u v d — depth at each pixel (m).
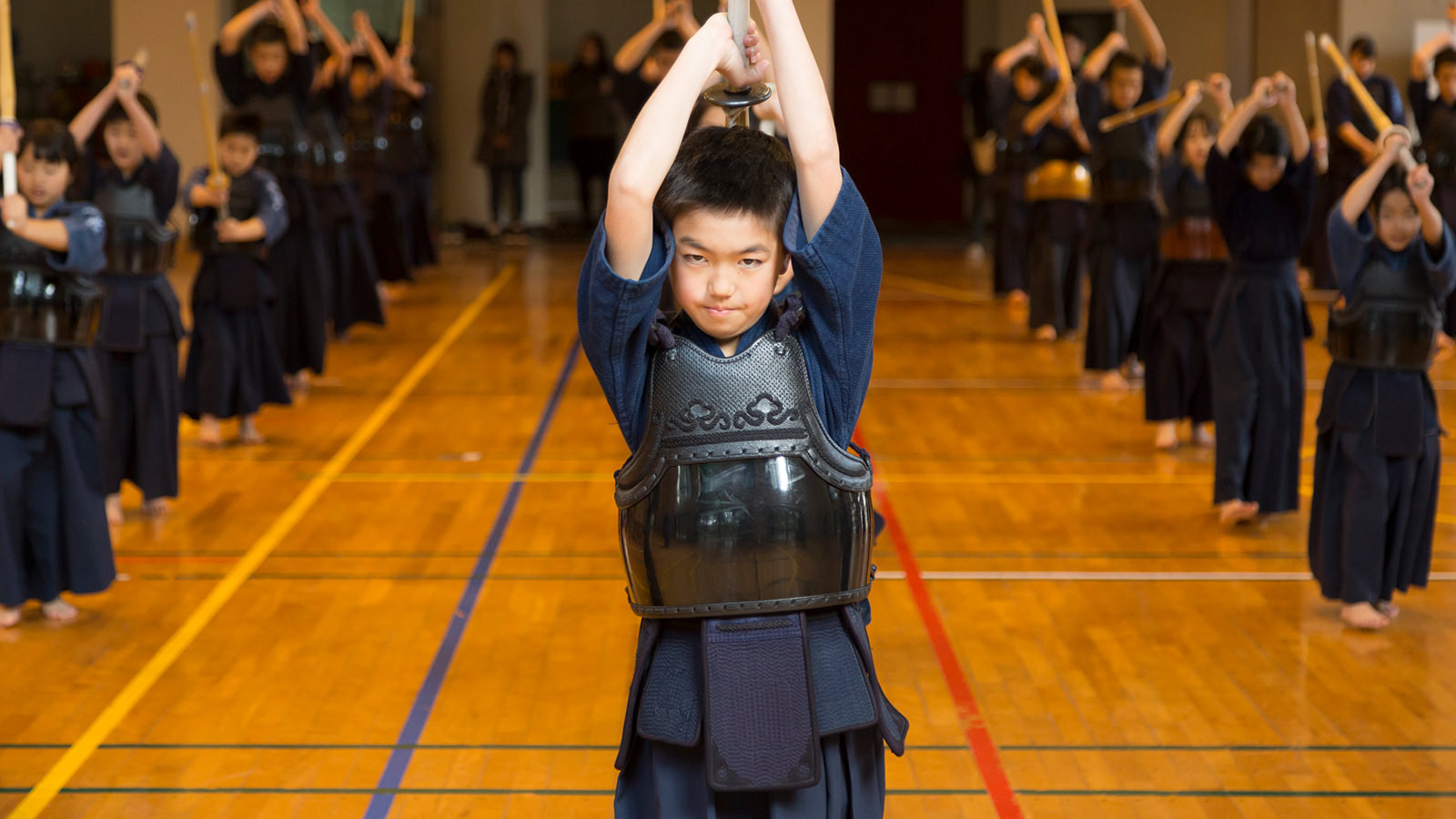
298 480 6.34
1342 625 4.50
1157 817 3.19
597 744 3.60
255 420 7.56
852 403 1.99
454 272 13.91
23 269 4.18
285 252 7.99
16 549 4.38
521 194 17.02
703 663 1.92
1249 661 4.19
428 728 3.70
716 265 1.88
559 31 19.52
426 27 17.30
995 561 5.17
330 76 9.39
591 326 1.90
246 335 6.91
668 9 6.20
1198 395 6.87
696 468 1.90
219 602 4.70
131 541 5.39
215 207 6.73
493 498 6.04
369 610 4.64
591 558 5.20
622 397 1.95
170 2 14.62
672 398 1.91
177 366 5.67
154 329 5.55
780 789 1.92
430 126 17.39
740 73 1.92
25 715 3.77
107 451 5.50
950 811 3.22
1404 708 3.84
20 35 16.75
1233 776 3.41
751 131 1.96
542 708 3.84
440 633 4.42
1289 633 4.43
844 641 1.99
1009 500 6.03
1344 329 4.34
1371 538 4.38
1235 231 5.38
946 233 18.44
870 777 2.03
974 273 13.97
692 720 1.94
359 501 5.98
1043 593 4.80
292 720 3.75
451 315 11.19
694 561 1.90
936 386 8.45
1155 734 3.66
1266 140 5.21
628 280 1.84
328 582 4.91
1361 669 4.12
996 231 11.78
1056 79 11.43
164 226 5.54
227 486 6.23
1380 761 3.50
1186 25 15.64
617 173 1.81
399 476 6.41
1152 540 5.45
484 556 5.22
